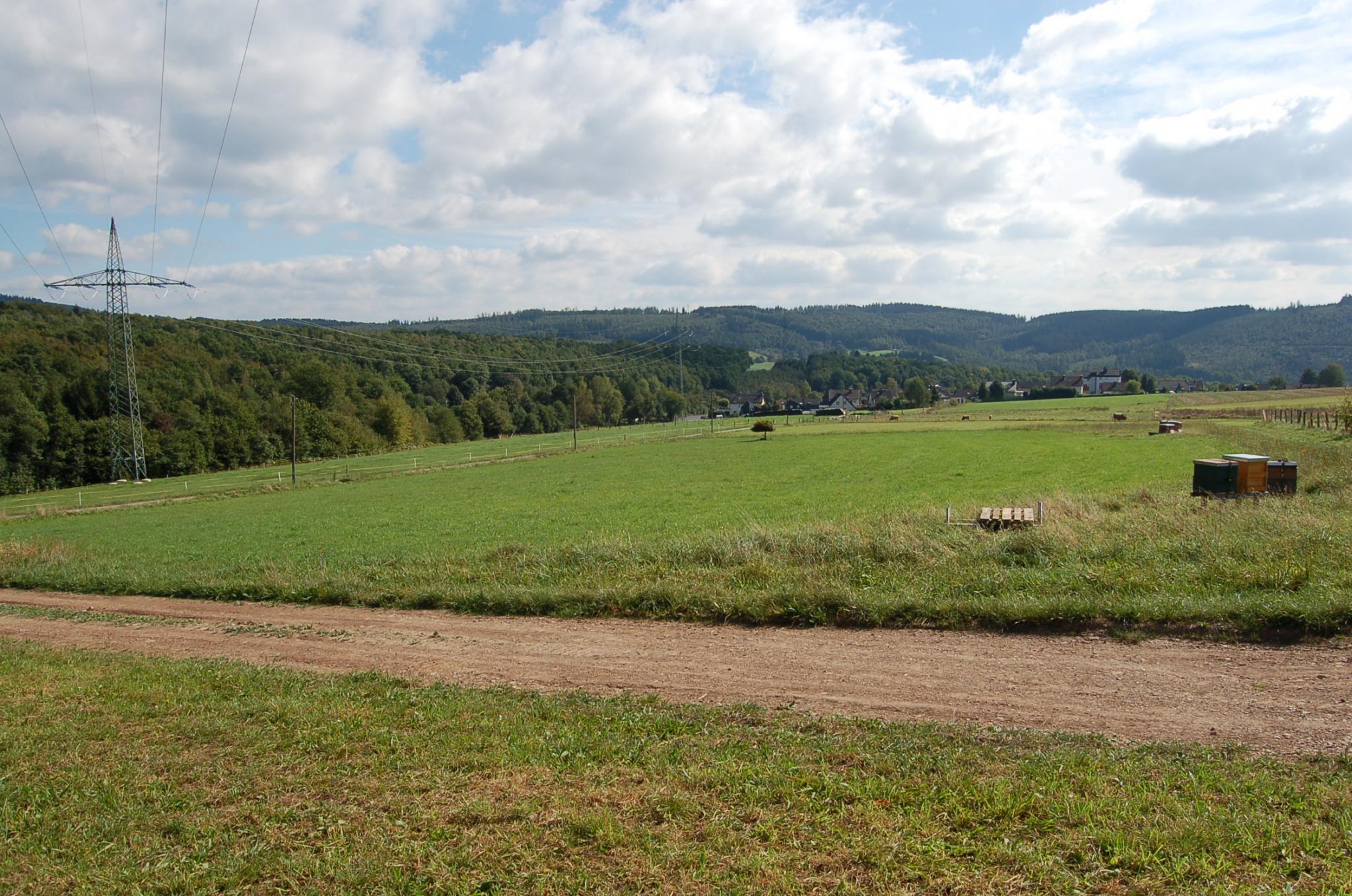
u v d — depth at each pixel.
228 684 10.73
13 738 8.79
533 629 13.31
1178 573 12.34
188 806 6.88
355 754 7.89
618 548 17.88
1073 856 5.46
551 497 45.31
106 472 81.62
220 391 96.69
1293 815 5.89
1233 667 9.43
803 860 5.52
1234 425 74.81
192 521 42.84
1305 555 12.58
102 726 9.02
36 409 77.88
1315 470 28.91
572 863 5.61
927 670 10.05
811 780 6.72
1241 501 17.98
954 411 139.88
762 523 28.69
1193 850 5.37
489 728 8.50
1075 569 13.22
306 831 6.33
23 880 5.81
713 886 5.25
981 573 13.43
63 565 23.86
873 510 31.75
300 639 13.73
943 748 7.48
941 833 5.78
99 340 98.25
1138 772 6.74
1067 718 8.28
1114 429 82.81
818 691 9.49
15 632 15.91
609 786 6.80
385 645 13.01
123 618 16.45
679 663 10.97
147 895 5.55
